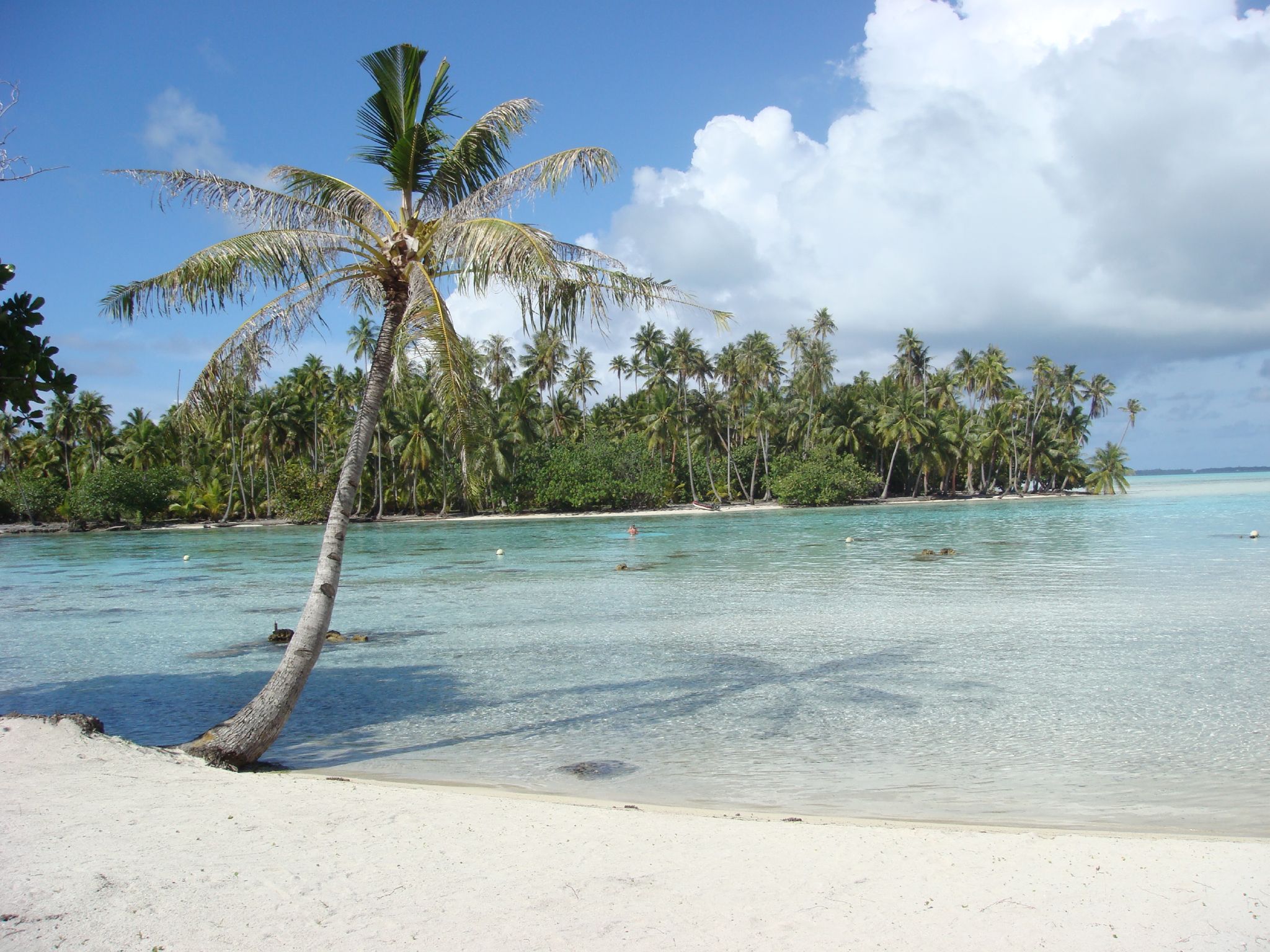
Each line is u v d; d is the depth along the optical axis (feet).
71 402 270.87
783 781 26.58
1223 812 22.86
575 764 29.14
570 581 89.97
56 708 39.34
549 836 19.74
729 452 300.61
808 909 15.28
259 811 21.56
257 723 29.71
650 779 27.22
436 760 30.09
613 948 13.64
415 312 32.86
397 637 57.47
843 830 20.40
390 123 34.04
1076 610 59.93
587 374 339.57
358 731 34.40
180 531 235.20
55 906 15.24
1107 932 14.28
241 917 14.85
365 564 118.62
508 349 215.72
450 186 34.60
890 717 34.06
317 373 245.04
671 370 282.15
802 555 114.83
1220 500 266.36
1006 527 163.12
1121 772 26.68
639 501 283.38
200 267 30.09
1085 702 35.47
